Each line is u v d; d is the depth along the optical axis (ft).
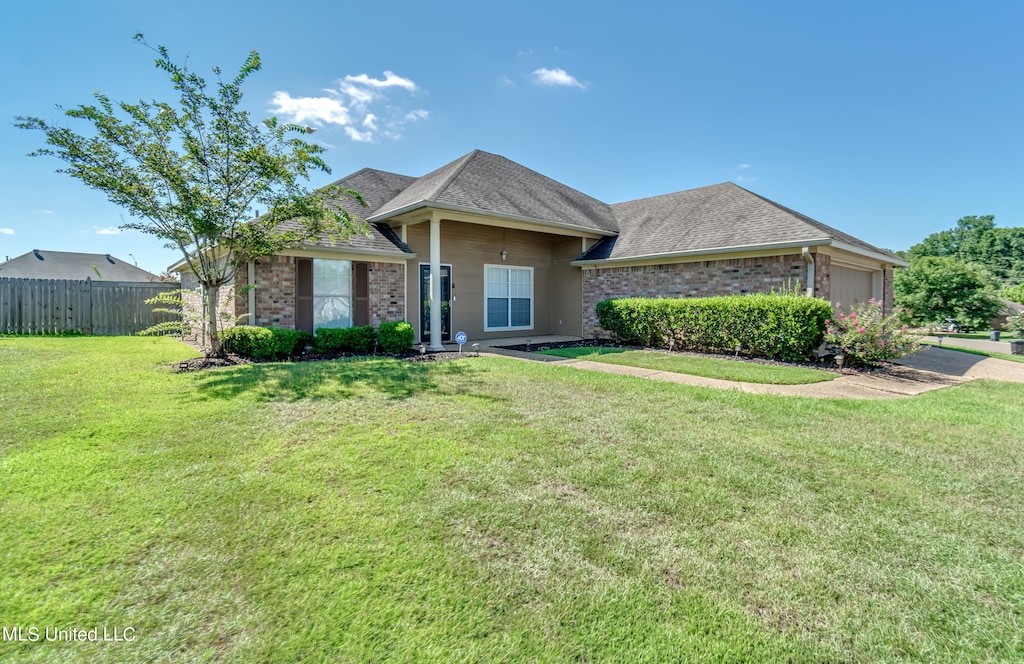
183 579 7.98
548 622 7.18
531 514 10.41
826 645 6.80
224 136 27.89
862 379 28.12
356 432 15.55
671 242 45.27
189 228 27.94
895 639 6.93
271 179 28.78
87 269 131.75
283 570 8.25
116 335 48.24
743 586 8.07
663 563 8.70
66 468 12.21
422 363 29.78
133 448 13.76
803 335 32.58
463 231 49.11
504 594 7.77
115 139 26.21
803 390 24.02
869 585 8.15
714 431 16.43
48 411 16.99
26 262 124.88
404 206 39.06
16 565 8.23
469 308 49.73
